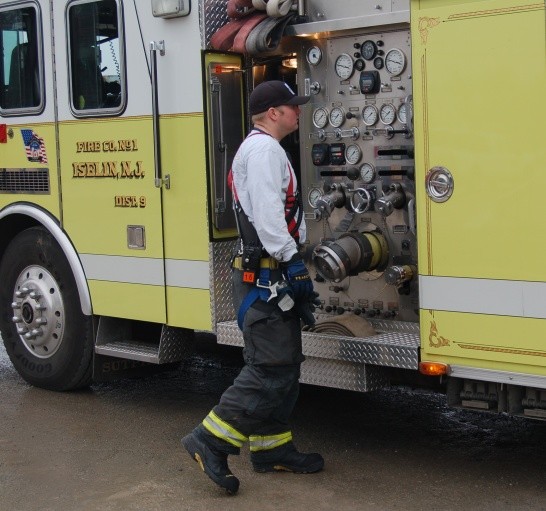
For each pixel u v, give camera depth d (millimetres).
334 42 5387
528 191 4395
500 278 4496
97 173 6105
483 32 4461
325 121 5461
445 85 4586
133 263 5969
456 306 4637
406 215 5227
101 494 4816
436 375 4773
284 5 5309
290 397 4867
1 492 4887
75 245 6285
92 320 6340
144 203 5867
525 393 4570
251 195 4520
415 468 5047
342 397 6379
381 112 5230
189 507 4621
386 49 5184
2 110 6672
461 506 4535
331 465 5117
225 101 5562
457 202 4590
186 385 6773
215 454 4707
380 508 4535
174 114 5645
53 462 5277
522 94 4383
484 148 4500
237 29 5441
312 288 4605
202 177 5551
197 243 5617
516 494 4668
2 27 6613
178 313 5777
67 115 6238
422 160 4684
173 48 5613
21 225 6918
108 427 5855
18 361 6797
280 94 4660
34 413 6172
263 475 5000
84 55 6105
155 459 5281
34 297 6555
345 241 5141
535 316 4414
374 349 4898
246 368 4695
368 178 5324
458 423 5797
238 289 4711
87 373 6469
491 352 4547
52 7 6254
